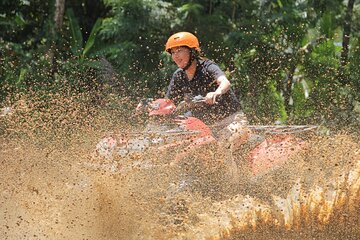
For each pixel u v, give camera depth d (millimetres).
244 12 17594
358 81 15711
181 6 17594
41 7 18234
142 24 17000
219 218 7059
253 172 7895
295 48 16656
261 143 8094
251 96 15312
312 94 15070
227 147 7848
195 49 8031
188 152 7578
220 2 17719
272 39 16641
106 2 17641
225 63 16781
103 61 16172
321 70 16266
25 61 16906
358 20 17344
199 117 8125
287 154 7934
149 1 17016
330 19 17156
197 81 8086
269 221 6418
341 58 16906
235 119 8055
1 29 17812
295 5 17109
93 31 17172
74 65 15609
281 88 16141
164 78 16172
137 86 15867
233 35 16656
